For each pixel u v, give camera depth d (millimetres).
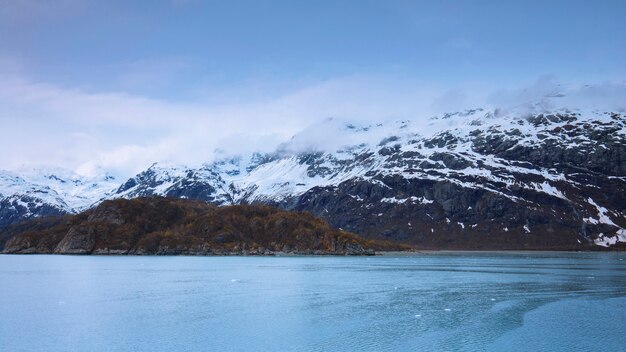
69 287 124750
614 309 91938
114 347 67500
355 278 146125
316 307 94812
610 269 178750
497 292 114188
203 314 88000
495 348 65938
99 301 102375
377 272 166750
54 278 146625
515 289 119312
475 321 81562
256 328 77188
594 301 100938
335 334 73250
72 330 76250
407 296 108312
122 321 82375
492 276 151500
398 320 82562
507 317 84688
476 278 145375
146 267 189125
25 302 101188
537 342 68562
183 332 74812
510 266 195625
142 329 76812
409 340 69812
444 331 74688
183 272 167000
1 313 89250
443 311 90375
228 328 77250
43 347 67688
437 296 108188
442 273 162500
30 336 73000
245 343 68875
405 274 158750
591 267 189375
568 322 80500
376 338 70938
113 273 162750
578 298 104812
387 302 100500
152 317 85500
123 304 98750
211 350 65750
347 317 85125
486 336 71750
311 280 140250
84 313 89125
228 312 89938
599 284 129000
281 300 103250
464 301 101438
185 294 112062
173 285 128625
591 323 79750
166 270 175125
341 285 128500
